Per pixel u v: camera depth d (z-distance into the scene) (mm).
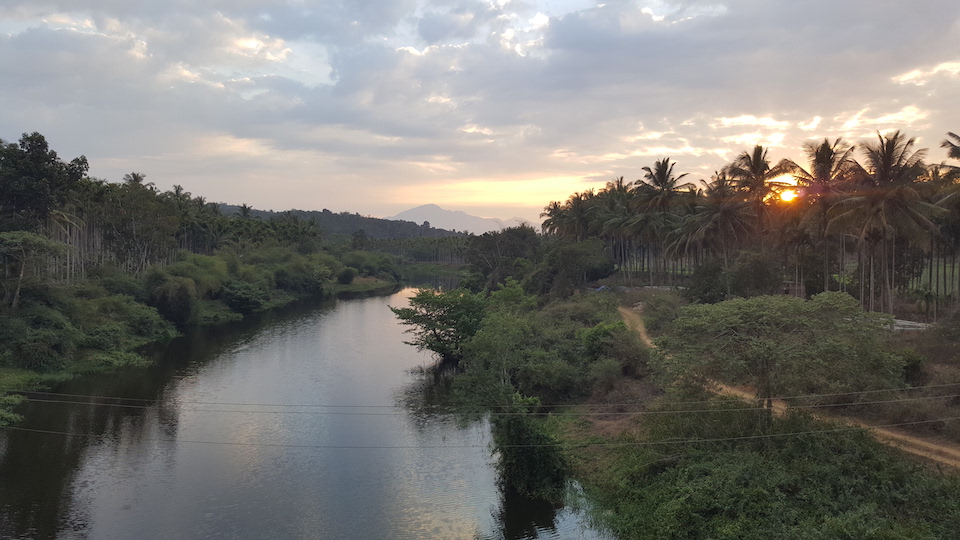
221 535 30125
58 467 37844
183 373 61156
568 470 35375
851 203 49062
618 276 105375
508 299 70438
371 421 46844
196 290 95688
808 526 24000
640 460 32750
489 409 37156
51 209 73062
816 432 28953
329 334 85312
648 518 28859
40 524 30828
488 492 34750
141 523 31141
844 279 67875
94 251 99812
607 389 46844
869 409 32844
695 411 31859
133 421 46500
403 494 34656
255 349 73875
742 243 75875
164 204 103625
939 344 40062
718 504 26984
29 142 69875
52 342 60469
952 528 22781
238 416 47906
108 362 63594
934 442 29750
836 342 29203
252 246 148750
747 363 30656
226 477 36844
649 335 57406
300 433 44281
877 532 22422
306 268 147000
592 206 105438
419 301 65312
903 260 68688
